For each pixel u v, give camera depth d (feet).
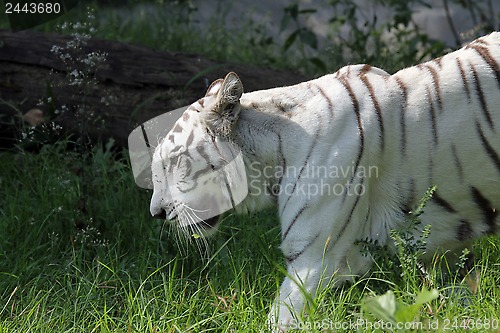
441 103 23.27
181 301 25.08
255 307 24.08
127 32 49.32
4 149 36.81
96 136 35.78
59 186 32.40
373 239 23.90
